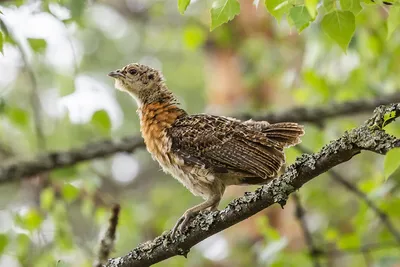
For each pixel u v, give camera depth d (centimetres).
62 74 1218
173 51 2142
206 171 948
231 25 1759
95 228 1705
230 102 1781
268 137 955
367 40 1387
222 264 1661
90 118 1224
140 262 823
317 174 720
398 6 747
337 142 702
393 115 682
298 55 1675
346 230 1642
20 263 1259
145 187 2158
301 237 1564
